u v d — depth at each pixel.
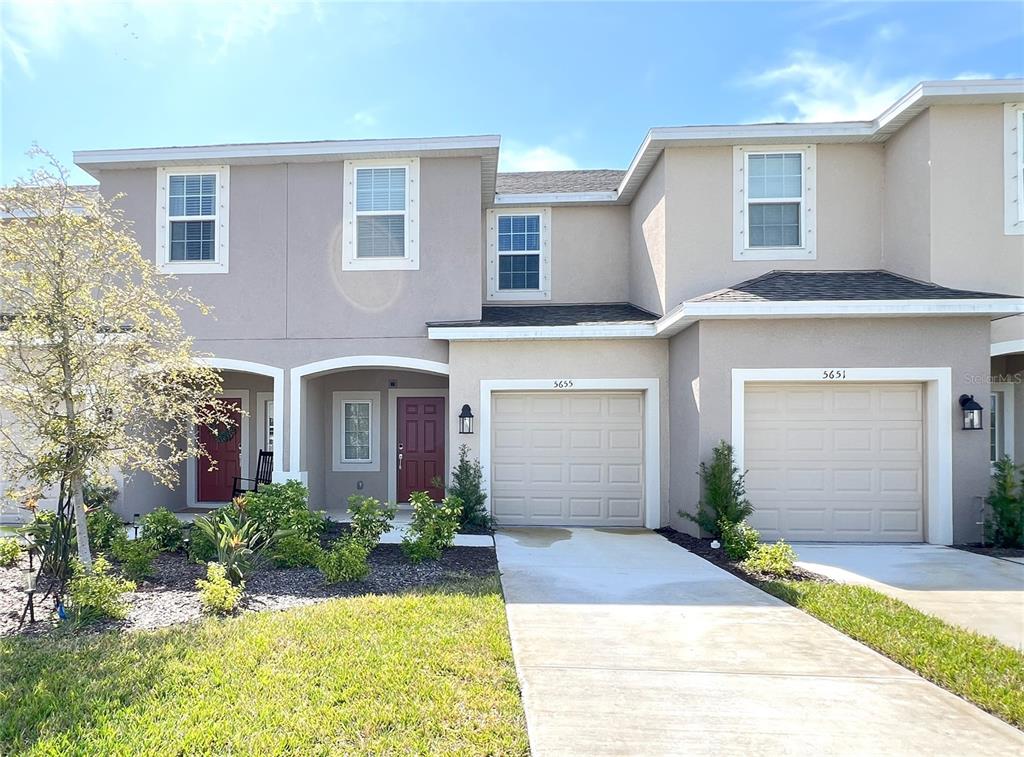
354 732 3.44
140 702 3.77
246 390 13.22
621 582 6.84
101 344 6.17
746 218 10.70
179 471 12.41
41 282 5.77
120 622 5.34
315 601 6.02
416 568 7.41
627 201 12.98
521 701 3.89
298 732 3.42
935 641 4.87
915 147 9.99
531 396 10.91
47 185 6.02
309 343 10.91
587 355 10.70
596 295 13.11
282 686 3.97
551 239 13.19
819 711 3.81
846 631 5.21
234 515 7.81
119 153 10.64
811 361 9.22
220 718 3.57
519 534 9.89
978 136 9.70
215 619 5.32
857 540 9.36
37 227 5.96
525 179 14.61
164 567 7.30
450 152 10.73
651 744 3.40
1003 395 11.77
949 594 6.41
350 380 13.23
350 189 10.91
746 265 10.68
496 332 10.33
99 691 3.93
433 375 13.23
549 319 11.08
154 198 10.92
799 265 10.71
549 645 4.86
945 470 9.09
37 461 5.95
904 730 3.59
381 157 10.85
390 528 8.20
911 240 10.12
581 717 3.69
